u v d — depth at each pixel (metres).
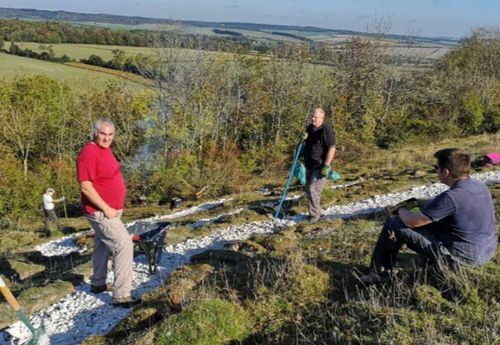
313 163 8.61
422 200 4.86
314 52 30.56
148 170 21.69
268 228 9.23
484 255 4.32
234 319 4.33
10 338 5.22
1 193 20.44
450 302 4.12
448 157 4.31
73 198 22.61
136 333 4.39
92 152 5.34
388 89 30.59
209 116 25.61
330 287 4.88
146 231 6.62
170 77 26.44
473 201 4.23
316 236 7.22
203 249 8.12
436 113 29.47
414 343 3.58
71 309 5.79
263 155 25.55
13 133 26.33
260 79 28.84
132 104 25.48
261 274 5.32
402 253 5.59
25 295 6.12
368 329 3.92
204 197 19.02
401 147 25.84
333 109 27.58
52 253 10.59
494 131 28.44
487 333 3.57
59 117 27.70
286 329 4.27
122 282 5.64
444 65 36.03
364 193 11.56
